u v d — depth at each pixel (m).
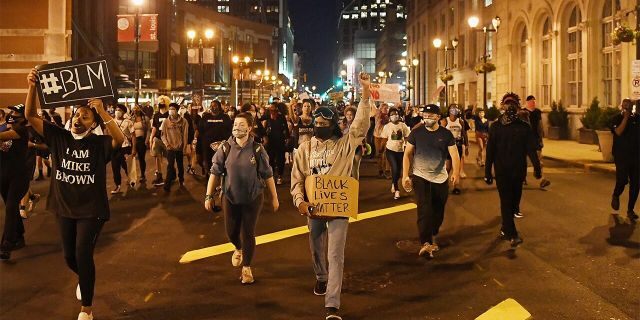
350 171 5.48
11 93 24.16
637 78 15.48
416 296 5.92
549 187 13.59
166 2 57.00
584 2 27.84
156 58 56.53
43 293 6.07
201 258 7.49
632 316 5.26
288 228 9.32
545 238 8.40
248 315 5.38
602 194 12.47
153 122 14.42
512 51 38.16
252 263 7.23
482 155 18.61
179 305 5.68
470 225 9.44
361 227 9.37
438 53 59.91
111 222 9.87
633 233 8.64
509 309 5.46
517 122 7.91
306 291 6.10
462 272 6.77
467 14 48.59
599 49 27.56
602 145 18.14
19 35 24.16
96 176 5.23
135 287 6.27
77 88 5.35
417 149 7.62
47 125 5.29
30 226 9.48
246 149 6.42
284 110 15.30
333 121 5.58
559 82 30.88
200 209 11.13
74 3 36.09
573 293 5.93
